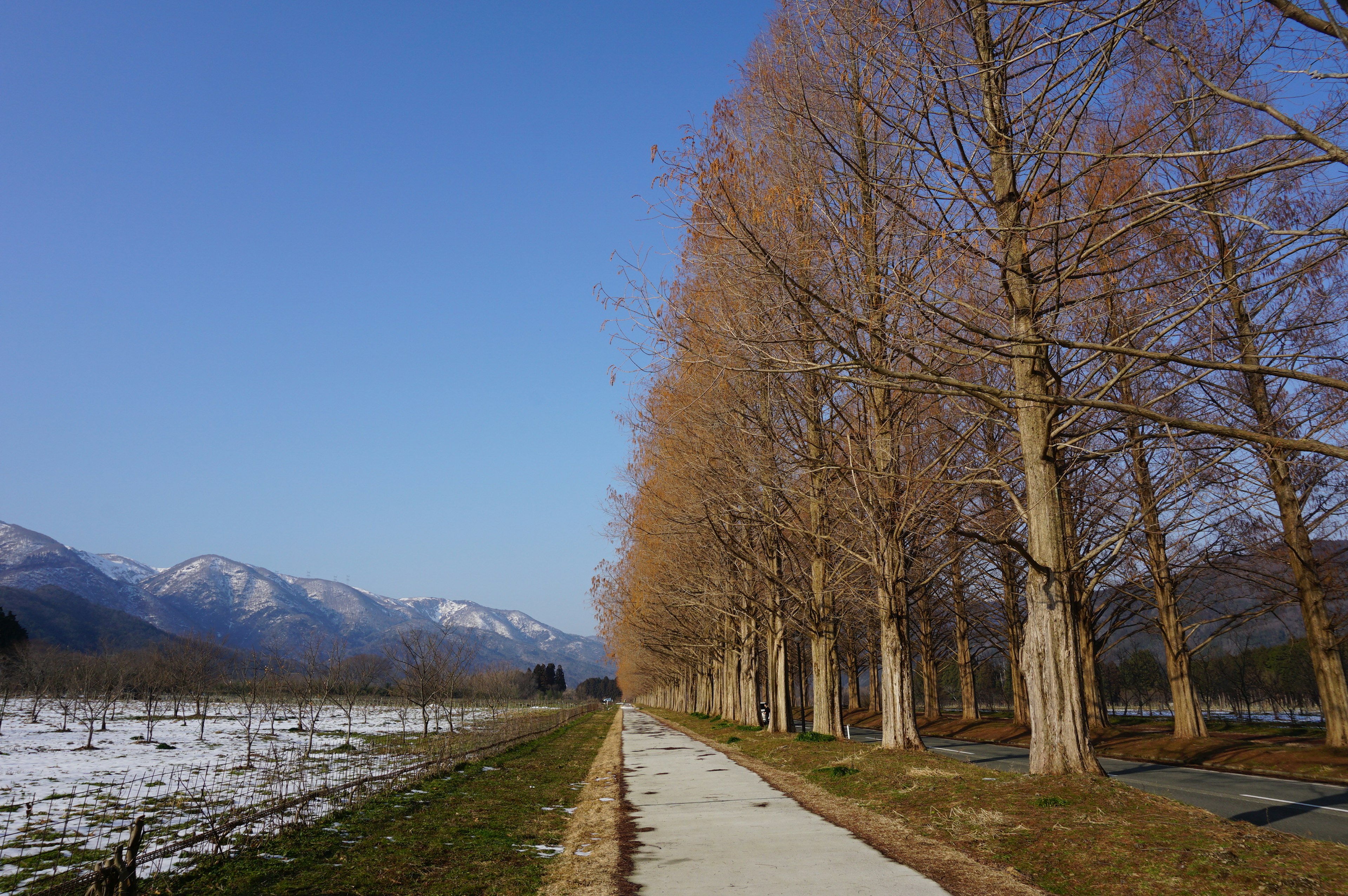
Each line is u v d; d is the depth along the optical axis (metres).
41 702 47.44
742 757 21.19
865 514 18.36
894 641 17.58
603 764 21.80
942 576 32.59
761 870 7.81
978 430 20.61
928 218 10.77
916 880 7.17
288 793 13.83
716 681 50.28
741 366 10.63
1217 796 13.76
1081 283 14.43
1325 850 6.76
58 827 11.52
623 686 151.75
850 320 9.09
